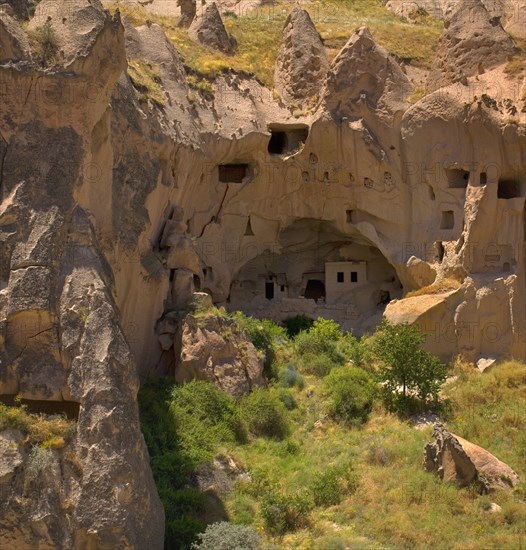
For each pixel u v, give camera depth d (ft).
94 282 69.41
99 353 66.54
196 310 95.14
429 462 79.56
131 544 62.54
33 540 61.26
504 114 107.34
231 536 67.82
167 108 102.68
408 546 70.33
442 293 105.60
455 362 103.14
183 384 89.71
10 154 71.72
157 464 76.54
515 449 85.20
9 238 69.46
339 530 72.38
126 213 87.66
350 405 91.40
